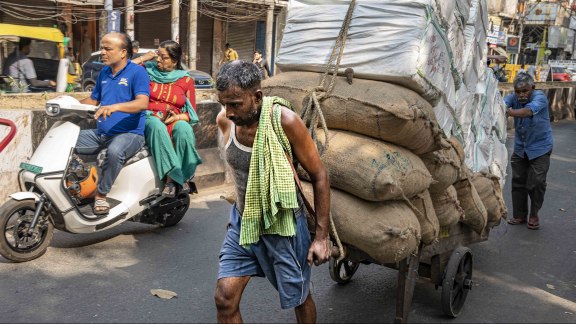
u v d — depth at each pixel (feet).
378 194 10.48
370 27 11.84
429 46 11.65
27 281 14.35
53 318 12.42
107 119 16.56
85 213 16.53
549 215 24.43
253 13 78.02
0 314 12.44
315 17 12.59
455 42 13.50
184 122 18.51
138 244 17.72
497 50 108.58
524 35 149.69
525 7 139.23
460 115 14.64
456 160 12.87
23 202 15.21
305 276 9.45
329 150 10.98
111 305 13.26
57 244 17.21
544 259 18.69
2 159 19.08
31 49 32.89
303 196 9.21
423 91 11.80
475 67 15.76
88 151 16.79
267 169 8.75
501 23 127.75
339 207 10.78
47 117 20.13
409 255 11.55
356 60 11.78
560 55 157.17
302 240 9.35
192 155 18.61
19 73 30.78
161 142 17.66
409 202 11.09
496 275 16.99
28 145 19.63
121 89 16.52
